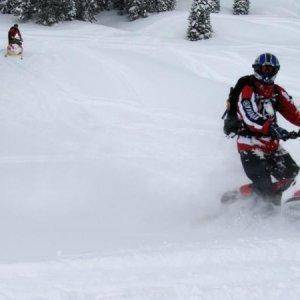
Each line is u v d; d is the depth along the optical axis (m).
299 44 44.81
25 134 14.33
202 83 20.67
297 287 3.76
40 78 20.94
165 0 63.31
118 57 25.03
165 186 9.89
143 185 9.98
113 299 3.60
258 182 6.76
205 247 4.80
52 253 5.04
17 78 20.97
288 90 19.86
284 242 4.87
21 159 11.91
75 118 15.95
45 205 8.71
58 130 14.74
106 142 13.56
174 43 38.97
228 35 50.06
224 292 3.69
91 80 20.59
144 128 14.83
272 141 6.82
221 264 4.32
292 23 53.03
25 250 5.39
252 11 71.44
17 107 17.14
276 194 6.82
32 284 3.89
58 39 37.97
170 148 12.91
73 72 21.77
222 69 26.64
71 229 6.92
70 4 54.09
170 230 6.68
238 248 4.70
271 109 6.64
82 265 4.32
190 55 29.84
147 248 4.92
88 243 5.73
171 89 19.47
